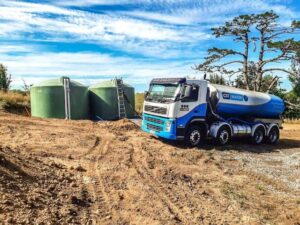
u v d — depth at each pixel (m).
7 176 6.59
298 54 31.03
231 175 10.43
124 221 6.29
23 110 25.31
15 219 5.26
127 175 9.21
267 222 6.97
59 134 14.36
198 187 8.88
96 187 7.97
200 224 6.54
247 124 16.77
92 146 12.55
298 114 35.50
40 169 8.04
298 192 9.21
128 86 25.14
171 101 13.77
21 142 12.20
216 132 15.14
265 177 10.43
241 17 31.92
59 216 5.91
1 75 33.22
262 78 35.28
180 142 15.28
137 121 21.33
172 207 7.25
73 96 22.53
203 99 14.43
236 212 7.36
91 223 6.00
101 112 24.02
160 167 10.38
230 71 34.44
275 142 17.94
